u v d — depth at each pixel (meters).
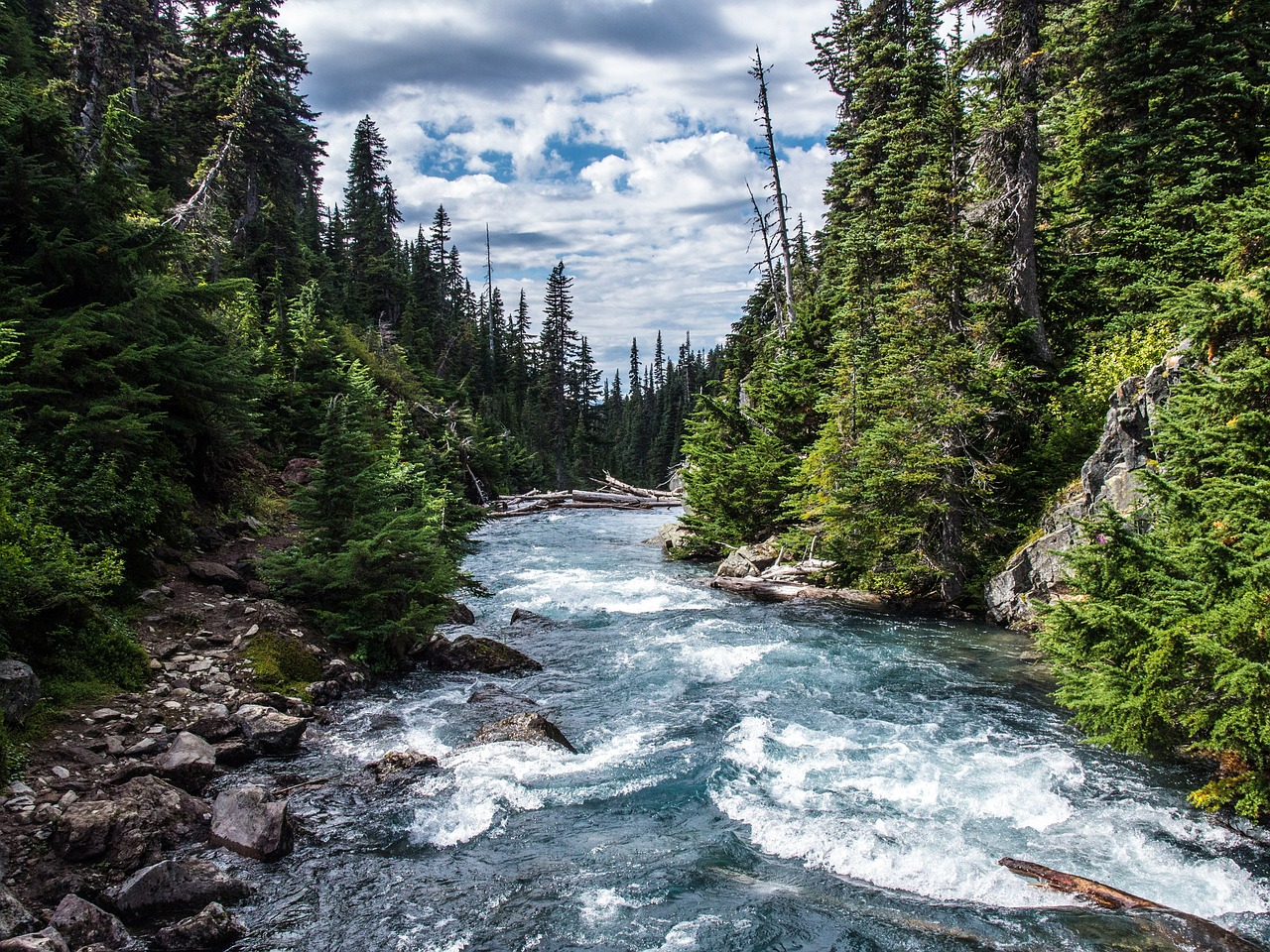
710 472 29.38
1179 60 20.89
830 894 6.99
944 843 7.95
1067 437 19.12
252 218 40.09
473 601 20.66
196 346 14.68
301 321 30.52
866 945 6.18
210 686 10.32
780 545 25.70
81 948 5.49
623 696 12.98
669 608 20.30
